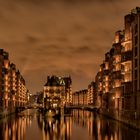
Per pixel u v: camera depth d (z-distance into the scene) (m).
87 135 85.62
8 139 76.06
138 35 101.94
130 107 109.69
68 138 79.62
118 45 140.00
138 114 94.12
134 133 82.81
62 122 134.62
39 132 93.75
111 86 161.88
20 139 76.62
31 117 172.50
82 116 187.12
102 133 89.44
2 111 168.38
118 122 122.62
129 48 115.94
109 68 178.00
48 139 77.75
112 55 161.12
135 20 106.25
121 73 124.94
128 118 104.25
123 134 82.50
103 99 198.50
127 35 117.50
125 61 114.19
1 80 173.88
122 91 123.81
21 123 126.44
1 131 93.88
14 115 193.00
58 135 86.19
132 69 109.12
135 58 105.88
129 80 115.00
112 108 151.50
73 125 119.00
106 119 149.12
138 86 100.50
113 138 76.31
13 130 97.88
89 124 121.62
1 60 174.62
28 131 96.06
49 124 123.81
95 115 198.75
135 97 103.88
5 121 134.88
